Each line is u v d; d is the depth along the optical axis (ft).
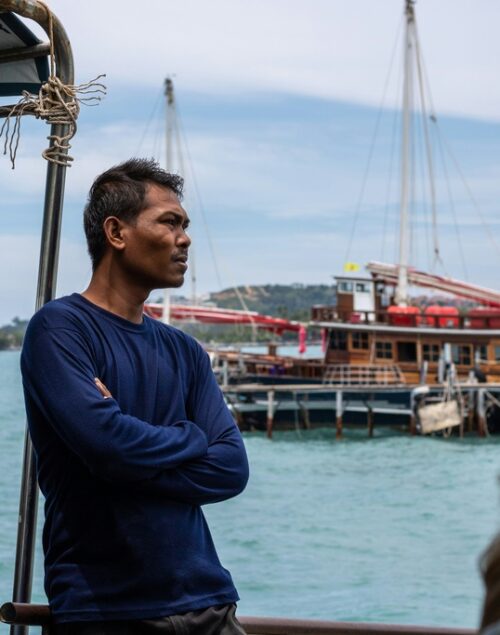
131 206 10.49
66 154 11.77
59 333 10.12
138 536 9.89
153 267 10.53
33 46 12.00
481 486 119.03
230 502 109.81
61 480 10.10
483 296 159.33
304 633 10.85
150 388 10.42
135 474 9.82
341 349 154.71
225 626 10.11
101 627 9.77
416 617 62.95
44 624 10.13
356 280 154.92
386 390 150.20
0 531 79.25
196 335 197.98
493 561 5.09
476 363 152.46
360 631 10.76
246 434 157.79
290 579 74.02
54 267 11.73
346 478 125.39
